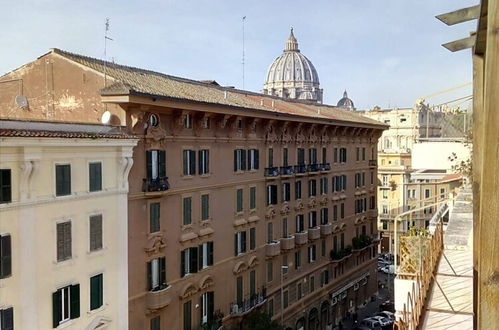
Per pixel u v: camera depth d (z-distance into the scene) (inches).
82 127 1088.2
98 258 1087.0
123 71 1403.8
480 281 157.1
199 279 1457.9
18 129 903.1
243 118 1669.5
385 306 2664.9
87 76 1246.9
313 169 2123.5
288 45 7741.1
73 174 1021.2
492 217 154.2
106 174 1110.4
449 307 474.3
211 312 1509.6
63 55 1270.9
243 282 1694.1
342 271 2472.9
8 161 884.6
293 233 2017.7
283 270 1948.8
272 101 2190.0
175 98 1272.1
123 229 1157.1
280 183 1920.5
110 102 1174.3
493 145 153.1
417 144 1189.1
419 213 3139.8
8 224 886.4
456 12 259.3
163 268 1310.3
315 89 7647.6
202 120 1441.9
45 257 959.6
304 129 2076.8
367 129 2659.9
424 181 2308.1
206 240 1492.4
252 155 1739.7
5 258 880.3
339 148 2400.3
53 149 967.6
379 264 3336.6
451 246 692.1
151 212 1268.5
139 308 1234.6
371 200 2805.1
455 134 1203.9
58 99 1280.8
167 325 1330.0
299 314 2071.9
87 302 1058.1
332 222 2330.2
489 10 152.3
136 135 1209.4
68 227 1010.7
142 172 1239.5
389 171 3398.1
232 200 1626.5
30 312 925.8
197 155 1445.6
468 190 1078.4
